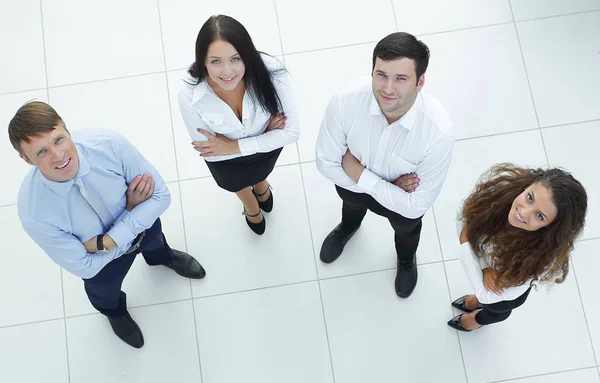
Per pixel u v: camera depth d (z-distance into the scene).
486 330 2.58
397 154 1.82
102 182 1.78
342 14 3.00
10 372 2.54
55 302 2.62
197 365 2.56
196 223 2.73
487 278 1.92
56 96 2.89
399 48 1.49
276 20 2.99
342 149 1.92
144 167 1.88
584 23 2.97
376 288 2.64
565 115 2.86
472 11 3.00
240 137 2.02
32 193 1.70
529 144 2.82
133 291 2.64
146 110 2.87
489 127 2.85
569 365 2.53
